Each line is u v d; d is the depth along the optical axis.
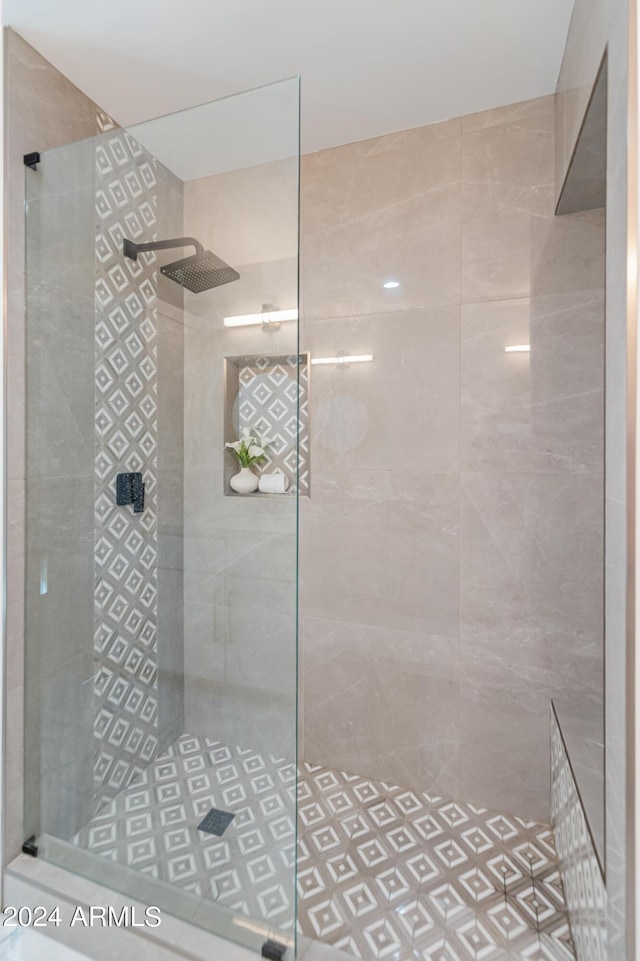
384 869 1.40
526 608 1.61
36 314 1.42
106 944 1.18
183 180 1.32
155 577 1.40
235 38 1.33
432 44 1.35
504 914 1.26
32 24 1.30
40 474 1.43
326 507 1.85
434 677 1.73
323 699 1.88
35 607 1.44
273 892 1.17
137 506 1.44
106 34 1.32
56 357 1.44
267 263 1.26
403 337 1.73
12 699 1.40
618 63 0.80
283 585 1.27
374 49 1.38
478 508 1.65
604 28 0.92
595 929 0.98
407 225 1.71
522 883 1.36
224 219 1.29
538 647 1.60
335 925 1.23
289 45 1.36
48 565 1.45
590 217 1.51
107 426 1.47
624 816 0.77
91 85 1.53
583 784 1.18
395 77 1.48
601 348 1.51
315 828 1.57
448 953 1.16
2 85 1.32
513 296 1.59
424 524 1.72
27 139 1.38
